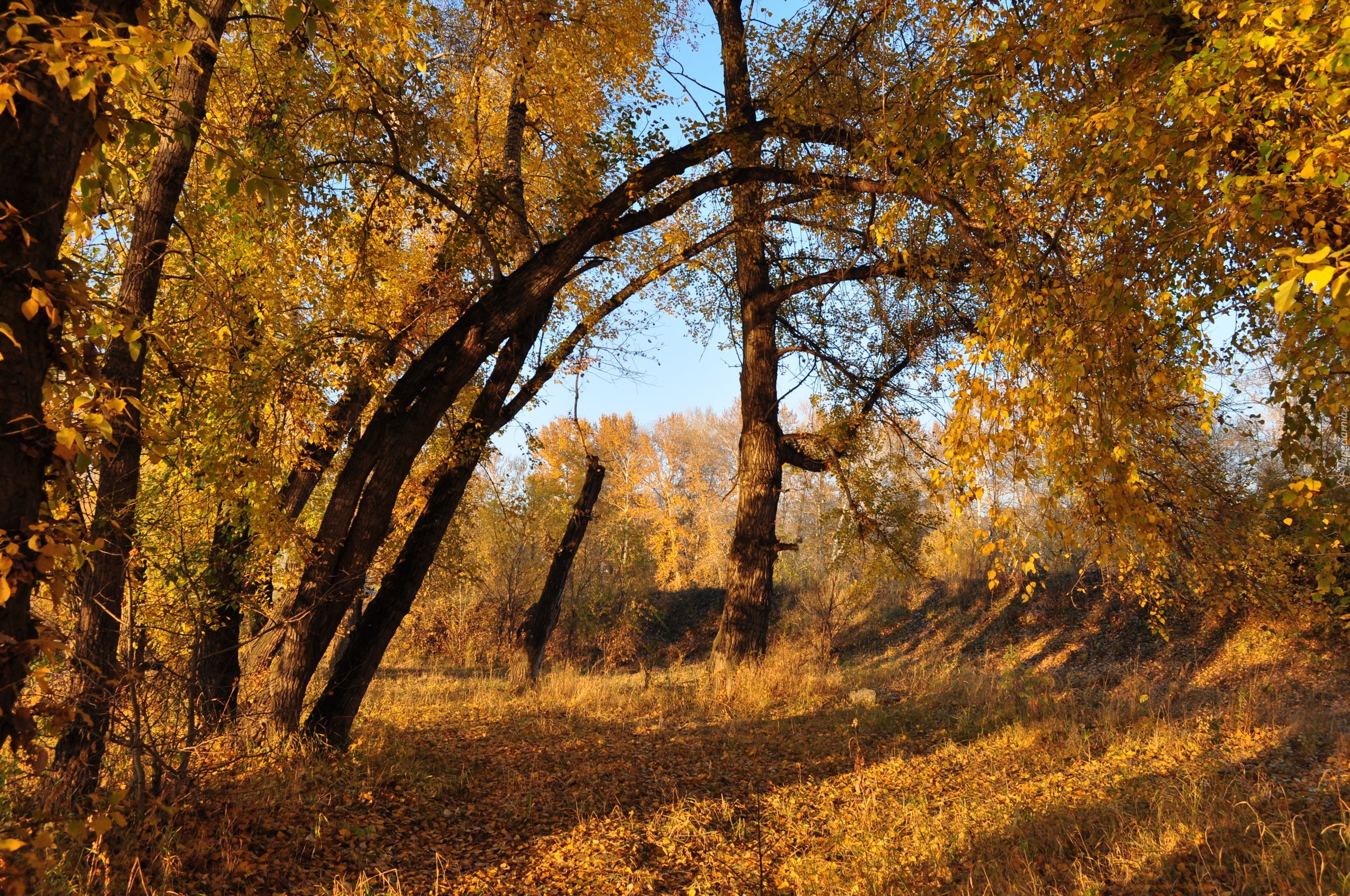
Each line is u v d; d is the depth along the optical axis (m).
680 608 34.22
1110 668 17.28
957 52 4.77
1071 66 4.12
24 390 2.13
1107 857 4.58
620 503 40.12
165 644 5.75
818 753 8.33
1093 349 3.78
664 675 16.72
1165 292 4.04
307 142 6.72
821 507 25.14
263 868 4.72
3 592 1.99
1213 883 4.15
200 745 5.28
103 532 4.62
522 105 9.67
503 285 7.73
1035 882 4.32
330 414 8.28
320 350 7.23
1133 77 3.85
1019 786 6.53
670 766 7.85
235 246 6.50
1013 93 4.41
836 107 6.86
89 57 2.09
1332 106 2.89
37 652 2.12
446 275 9.04
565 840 5.71
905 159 4.88
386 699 11.86
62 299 2.20
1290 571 5.82
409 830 5.73
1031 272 4.29
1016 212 4.62
